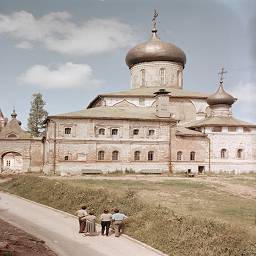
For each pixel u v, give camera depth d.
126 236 24.75
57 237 23.97
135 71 83.62
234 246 19.45
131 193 32.03
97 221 29.14
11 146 66.56
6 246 18.72
